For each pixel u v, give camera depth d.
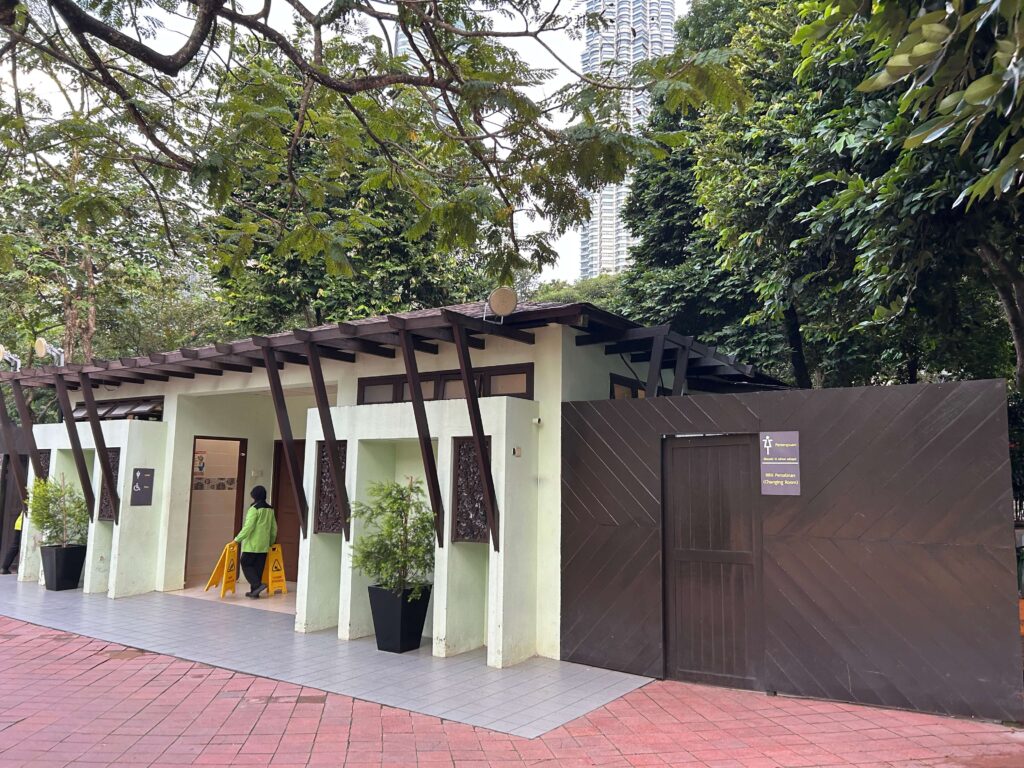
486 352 7.96
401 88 5.06
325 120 5.10
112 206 4.91
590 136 3.91
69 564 10.73
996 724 5.12
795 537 5.95
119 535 10.18
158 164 4.60
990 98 2.86
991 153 4.09
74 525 10.87
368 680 6.33
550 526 7.25
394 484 7.63
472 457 7.27
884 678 5.52
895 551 5.56
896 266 6.92
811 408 5.99
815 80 8.63
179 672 6.58
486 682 6.29
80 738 5.01
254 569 10.15
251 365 9.45
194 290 17.59
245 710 5.58
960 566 5.33
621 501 6.83
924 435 5.54
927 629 5.40
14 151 5.00
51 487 10.88
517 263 5.03
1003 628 5.16
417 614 7.42
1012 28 3.01
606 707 5.67
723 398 6.39
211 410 11.37
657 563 6.55
